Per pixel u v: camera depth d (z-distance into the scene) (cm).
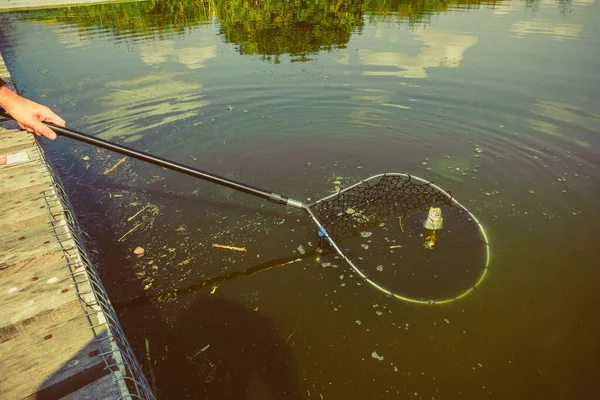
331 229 258
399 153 361
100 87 538
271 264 233
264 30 891
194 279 222
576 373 169
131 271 229
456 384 166
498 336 186
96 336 128
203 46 755
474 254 235
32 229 187
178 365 175
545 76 532
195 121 438
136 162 352
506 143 368
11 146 272
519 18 948
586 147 352
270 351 181
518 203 281
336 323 195
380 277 221
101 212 281
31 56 683
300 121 436
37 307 143
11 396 114
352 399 161
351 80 558
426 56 657
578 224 257
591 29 790
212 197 299
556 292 208
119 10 1166
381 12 1095
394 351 181
